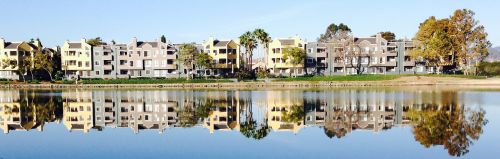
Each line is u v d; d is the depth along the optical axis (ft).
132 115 185.26
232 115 180.04
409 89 337.52
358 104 215.51
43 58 498.69
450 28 456.45
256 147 108.17
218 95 299.17
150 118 173.17
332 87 391.86
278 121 157.89
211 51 523.70
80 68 533.14
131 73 536.83
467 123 141.38
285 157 97.04
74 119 172.45
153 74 532.73
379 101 229.66
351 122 150.41
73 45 536.83
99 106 228.84
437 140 112.78
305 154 99.76
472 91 299.79
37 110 210.18
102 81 463.01
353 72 523.29
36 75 526.16
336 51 511.40
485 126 134.51
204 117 173.78
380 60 516.73
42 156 101.55
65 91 373.61
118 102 251.39
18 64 508.12
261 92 328.49
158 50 527.40
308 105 216.54
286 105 218.79
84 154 102.83
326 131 131.23
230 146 109.70
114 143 115.75
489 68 475.31
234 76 488.02
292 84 414.82
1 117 179.32
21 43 521.24
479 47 448.24
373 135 122.11
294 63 495.41
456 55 463.01
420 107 194.70
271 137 122.11
